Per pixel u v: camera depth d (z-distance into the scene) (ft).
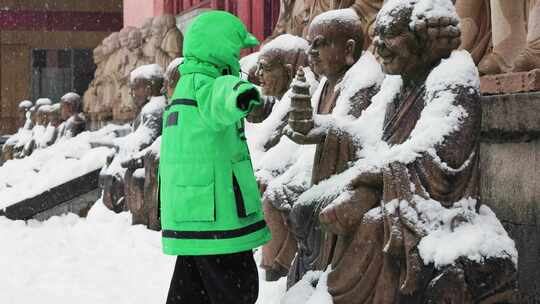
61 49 106.52
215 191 13.96
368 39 22.49
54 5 106.01
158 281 21.80
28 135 63.00
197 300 14.87
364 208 13.99
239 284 14.26
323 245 15.42
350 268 14.24
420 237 13.17
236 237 14.01
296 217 15.88
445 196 13.53
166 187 14.19
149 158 29.45
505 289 13.28
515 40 17.66
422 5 14.19
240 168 14.29
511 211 16.15
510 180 16.15
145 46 52.39
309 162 18.19
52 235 31.45
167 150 14.28
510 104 15.81
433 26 14.08
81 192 37.63
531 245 15.56
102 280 22.53
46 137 55.93
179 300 14.80
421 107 14.37
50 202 37.11
